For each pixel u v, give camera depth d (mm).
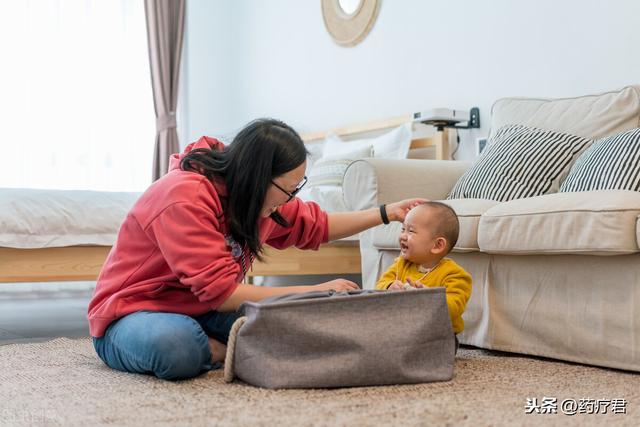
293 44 4703
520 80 3125
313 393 1368
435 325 1512
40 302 4363
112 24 4941
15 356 1971
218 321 1713
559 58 2953
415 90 3697
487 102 3287
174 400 1315
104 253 2693
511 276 1989
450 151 3457
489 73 3273
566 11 2920
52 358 1927
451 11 3475
